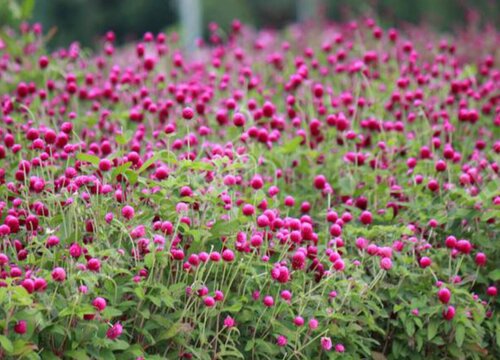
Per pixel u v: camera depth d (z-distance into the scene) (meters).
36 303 4.12
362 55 9.40
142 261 4.72
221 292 4.63
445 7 33.59
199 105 6.70
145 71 8.24
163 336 4.49
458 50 12.05
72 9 40.19
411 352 5.33
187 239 4.96
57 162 6.06
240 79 8.19
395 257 5.43
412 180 6.19
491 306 5.71
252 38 13.54
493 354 5.67
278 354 4.96
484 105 7.60
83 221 4.90
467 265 5.75
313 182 6.36
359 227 5.68
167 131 5.52
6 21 11.41
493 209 5.64
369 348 5.26
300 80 7.30
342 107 7.82
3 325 3.98
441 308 5.18
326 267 5.30
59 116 7.27
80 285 4.33
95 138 7.06
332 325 4.86
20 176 5.23
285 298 4.72
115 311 4.26
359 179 6.38
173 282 4.82
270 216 4.99
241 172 6.07
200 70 9.32
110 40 8.71
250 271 4.74
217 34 10.15
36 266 4.63
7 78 8.63
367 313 4.96
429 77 8.24
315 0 34.28
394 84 8.34
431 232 5.69
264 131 6.09
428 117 7.45
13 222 4.67
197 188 5.05
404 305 5.23
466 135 7.41
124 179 5.06
